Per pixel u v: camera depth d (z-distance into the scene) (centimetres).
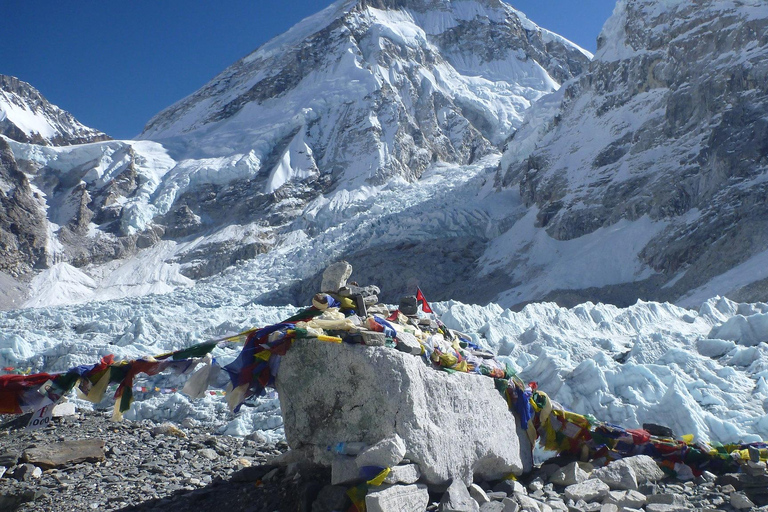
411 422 527
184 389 583
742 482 613
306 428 557
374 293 644
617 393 868
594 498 580
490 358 682
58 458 822
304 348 553
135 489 712
